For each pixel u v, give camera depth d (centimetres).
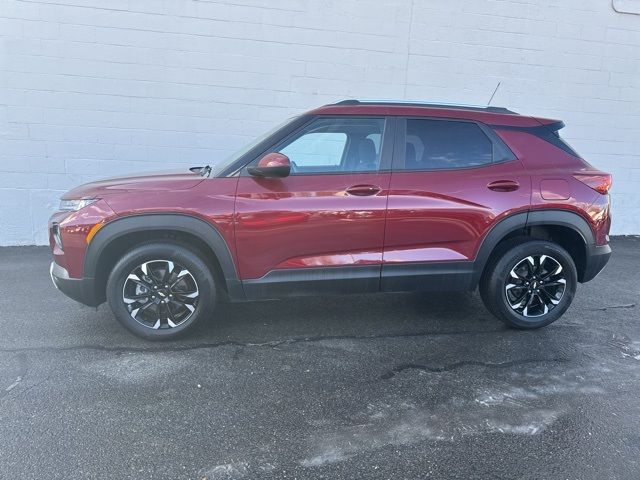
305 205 352
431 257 373
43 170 654
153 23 642
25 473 230
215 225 346
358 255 366
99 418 274
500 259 390
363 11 686
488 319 432
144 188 354
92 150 660
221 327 404
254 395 302
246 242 351
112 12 630
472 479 233
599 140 783
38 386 306
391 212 361
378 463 243
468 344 380
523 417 284
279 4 665
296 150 368
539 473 238
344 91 702
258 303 460
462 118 385
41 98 635
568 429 274
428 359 354
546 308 405
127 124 661
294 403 294
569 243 409
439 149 378
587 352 371
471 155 382
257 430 267
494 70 734
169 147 676
